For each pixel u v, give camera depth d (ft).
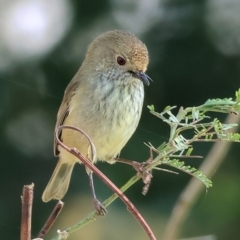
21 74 41.09
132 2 40.96
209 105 17.63
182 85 39.70
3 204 39.86
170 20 40.52
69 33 41.32
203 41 40.01
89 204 37.76
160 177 36.96
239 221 34.73
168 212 36.37
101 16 41.09
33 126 40.93
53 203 39.42
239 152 35.99
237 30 40.16
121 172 37.24
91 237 36.24
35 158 40.91
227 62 39.96
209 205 35.01
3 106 40.68
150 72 39.70
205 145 36.14
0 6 45.27
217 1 40.47
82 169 38.45
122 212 36.63
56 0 42.27
